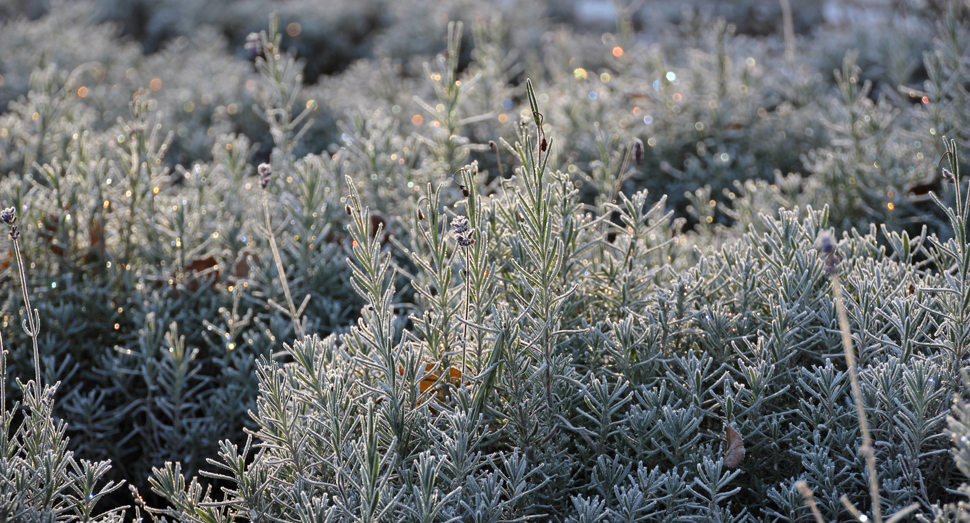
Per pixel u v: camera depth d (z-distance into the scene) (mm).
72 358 2508
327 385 1633
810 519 1596
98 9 10609
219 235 2781
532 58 5902
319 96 5129
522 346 1681
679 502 1554
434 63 8242
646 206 3869
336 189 3080
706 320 1867
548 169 2045
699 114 4254
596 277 2125
